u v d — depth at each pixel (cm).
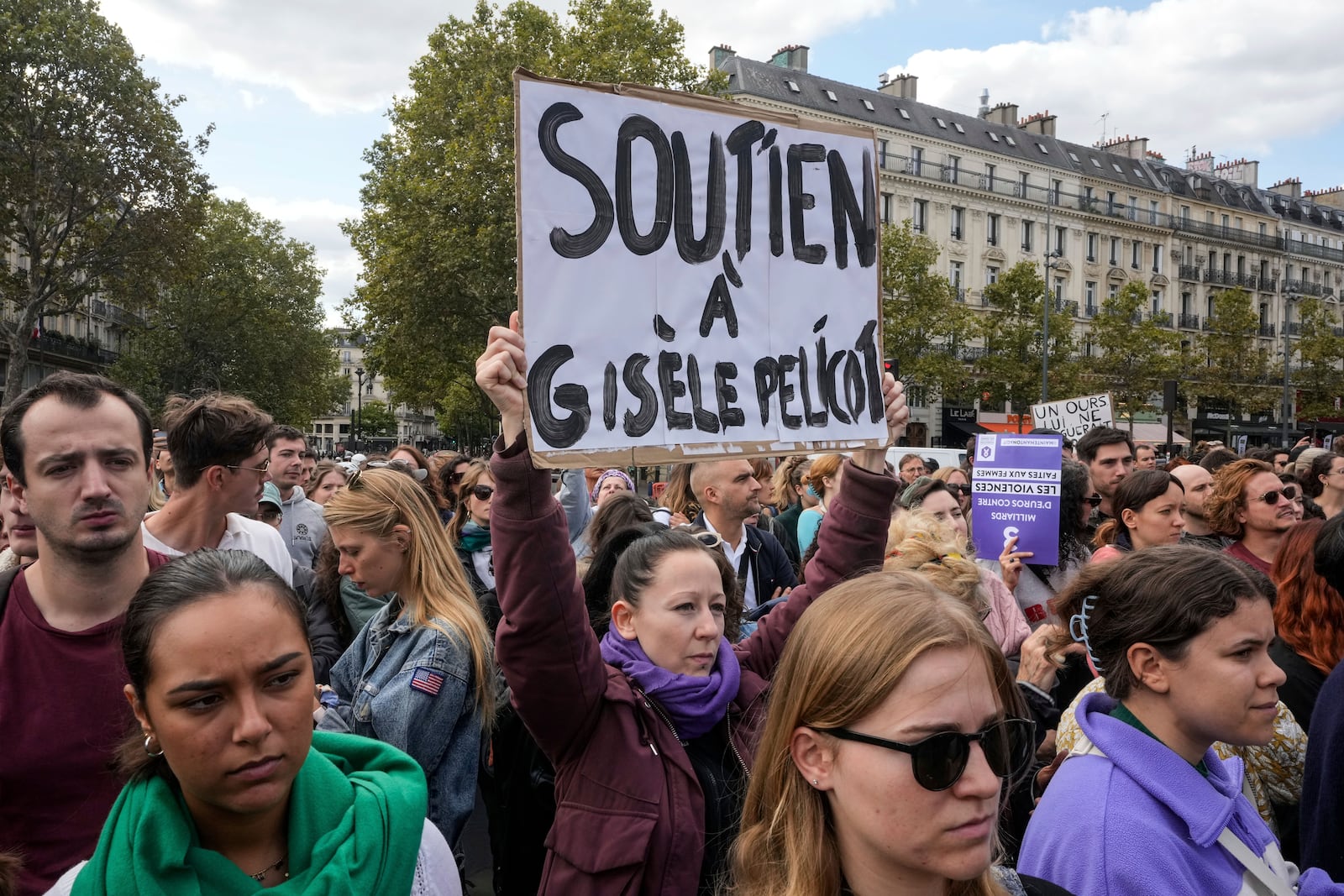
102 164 2989
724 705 240
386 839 162
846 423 305
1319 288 6272
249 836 157
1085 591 222
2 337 4031
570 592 228
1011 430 4578
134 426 227
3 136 2895
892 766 136
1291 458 955
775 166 296
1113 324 4147
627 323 263
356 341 3447
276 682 150
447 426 5356
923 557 337
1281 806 278
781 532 671
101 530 218
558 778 237
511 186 2731
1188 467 535
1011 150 4869
